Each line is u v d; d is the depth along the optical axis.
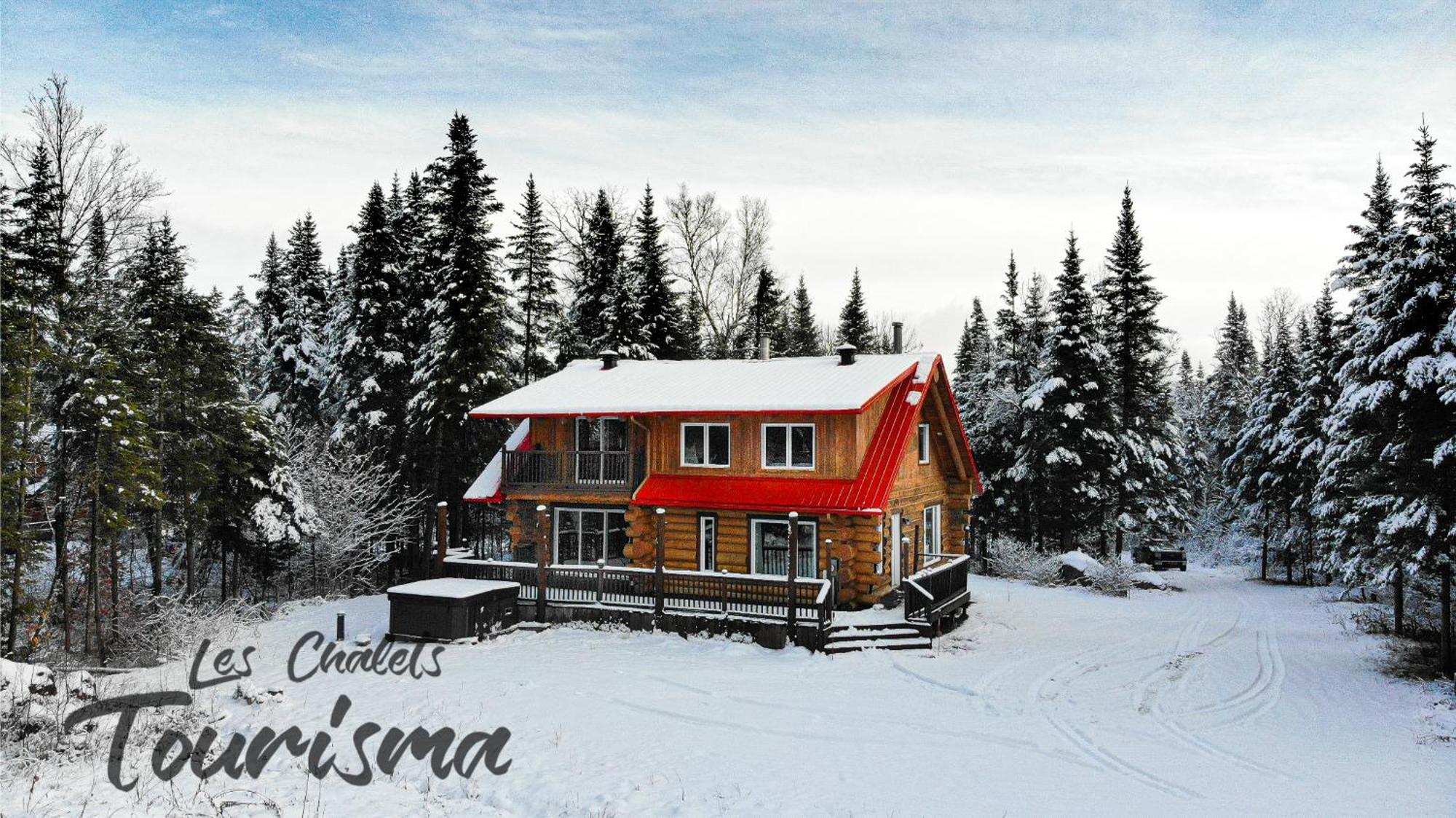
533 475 26.84
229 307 48.16
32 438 24.66
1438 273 19.52
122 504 25.28
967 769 13.19
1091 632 24.53
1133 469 41.88
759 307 52.34
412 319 35.56
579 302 42.28
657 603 22.89
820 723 15.43
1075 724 15.48
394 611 22.36
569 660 20.08
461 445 34.47
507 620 23.42
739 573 23.33
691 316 51.06
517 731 14.75
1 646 23.50
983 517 45.38
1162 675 19.23
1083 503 40.03
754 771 12.94
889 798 11.96
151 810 10.51
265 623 26.38
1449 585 18.94
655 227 43.50
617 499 25.73
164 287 28.42
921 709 16.38
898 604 23.75
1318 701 17.28
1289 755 13.99
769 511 24.05
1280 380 44.28
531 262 39.62
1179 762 13.59
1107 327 42.19
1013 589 33.53
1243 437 46.16
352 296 35.69
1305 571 42.16
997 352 52.59
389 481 34.81
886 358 27.33
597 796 11.81
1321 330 38.56
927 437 28.81
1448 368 18.27
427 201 36.28
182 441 27.94
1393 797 12.09
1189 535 59.78
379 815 10.95
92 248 25.95
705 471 25.66
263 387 42.91
